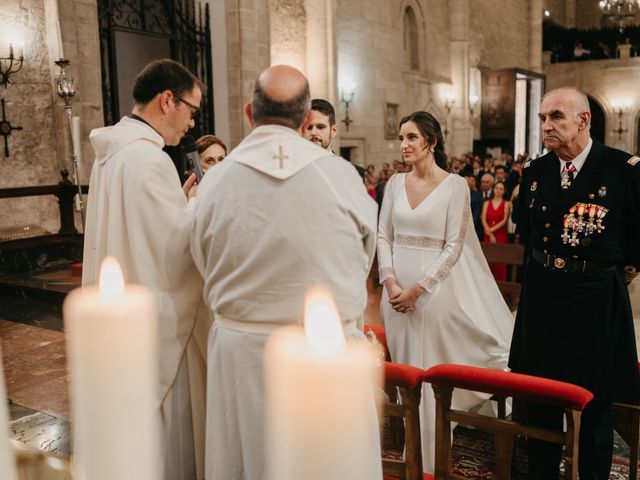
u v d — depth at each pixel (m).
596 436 2.63
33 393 4.00
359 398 0.31
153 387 0.38
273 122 1.80
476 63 22.39
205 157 3.61
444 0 20.69
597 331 2.57
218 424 1.84
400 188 3.40
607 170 2.55
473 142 22.38
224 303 1.79
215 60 11.82
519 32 26.11
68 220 7.82
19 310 6.22
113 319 0.37
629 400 2.57
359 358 0.32
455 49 21.08
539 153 26.23
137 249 2.01
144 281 2.01
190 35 11.57
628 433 2.89
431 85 19.75
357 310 1.78
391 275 3.31
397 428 3.08
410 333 3.28
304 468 0.31
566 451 2.27
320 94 13.59
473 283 3.43
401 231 3.33
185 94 2.18
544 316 2.67
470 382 2.35
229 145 11.84
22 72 7.92
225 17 11.63
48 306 6.36
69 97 7.14
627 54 25.89
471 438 3.42
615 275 2.59
